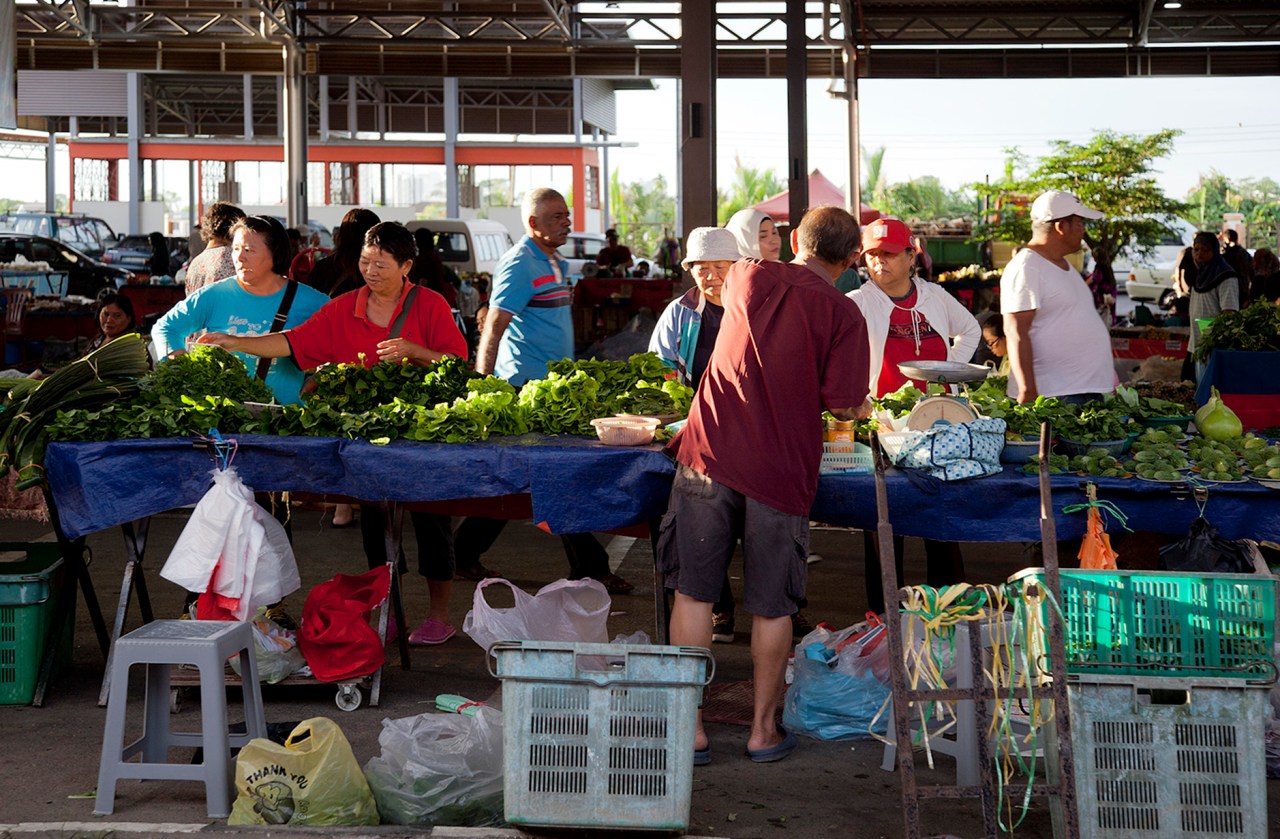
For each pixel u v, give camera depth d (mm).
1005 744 3654
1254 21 18188
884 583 3266
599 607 4309
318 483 4340
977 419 4180
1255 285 14312
